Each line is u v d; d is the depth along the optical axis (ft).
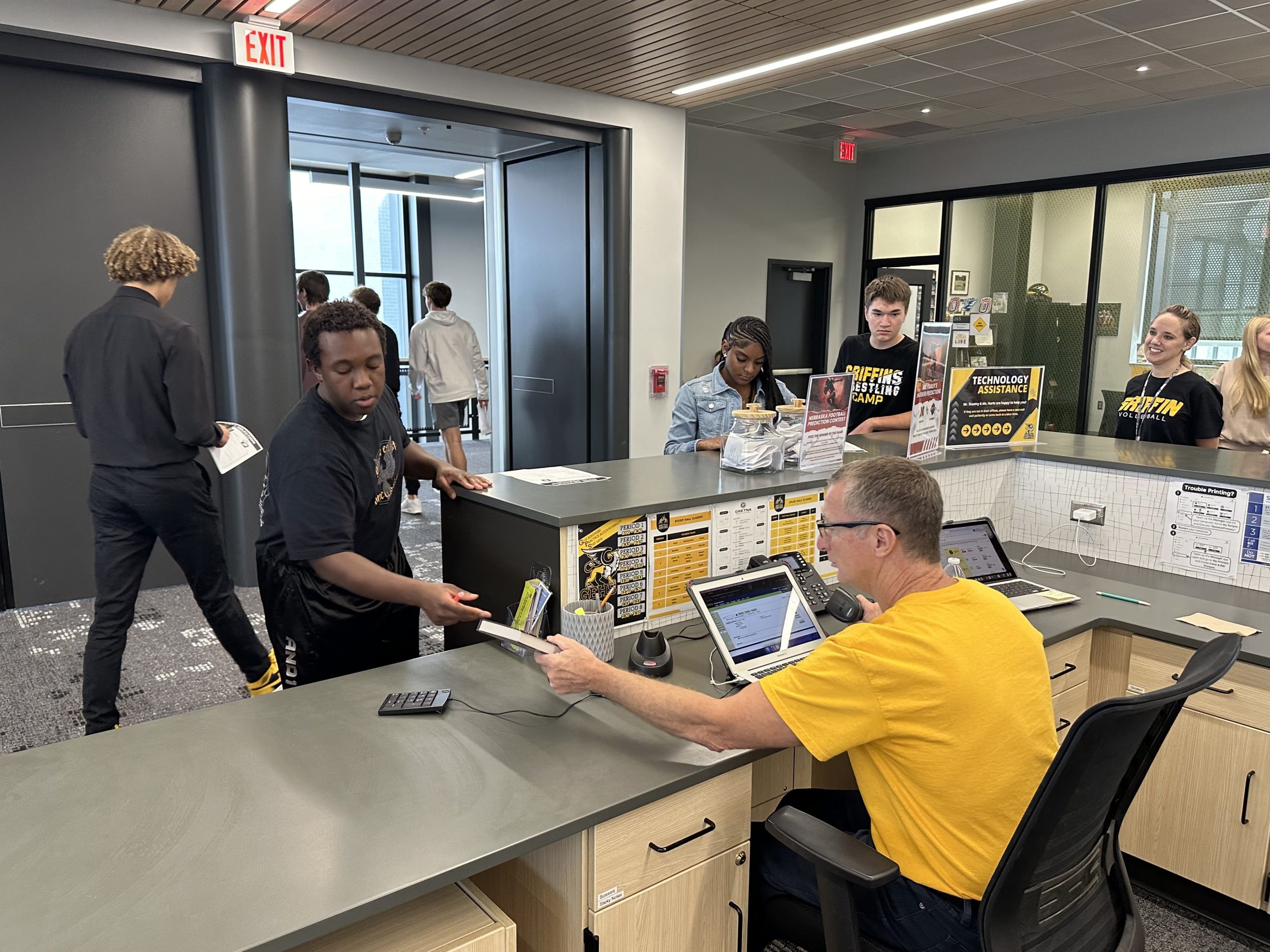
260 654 9.39
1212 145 20.04
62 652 11.00
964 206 25.02
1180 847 6.96
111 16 11.71
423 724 5.04
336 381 5.70
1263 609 7.35
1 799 4.14
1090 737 3.57
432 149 19.35
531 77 16.31
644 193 18.60
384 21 12.86
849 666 4.17
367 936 3.90
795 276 26.84
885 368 11.59
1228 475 7.95
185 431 8.32
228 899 3.45
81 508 13.00
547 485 7.06
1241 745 6.53
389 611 6.59
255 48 12.55
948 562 7.55
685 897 4.78
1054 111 21.26
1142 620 7.04
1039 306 23.81
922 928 4.29
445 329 18.45
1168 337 11.21
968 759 4.13
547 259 19.81
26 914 3.34
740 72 16.40
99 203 12.59
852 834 5.07
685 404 10.25
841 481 4.63
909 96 19.66
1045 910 4.16
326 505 5.75
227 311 13.33
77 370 8.20
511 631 5.16
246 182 13.02
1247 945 6.66
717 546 6.93
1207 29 14.79
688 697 4.60
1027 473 9.53
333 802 4.18
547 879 4.60
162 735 4.83
